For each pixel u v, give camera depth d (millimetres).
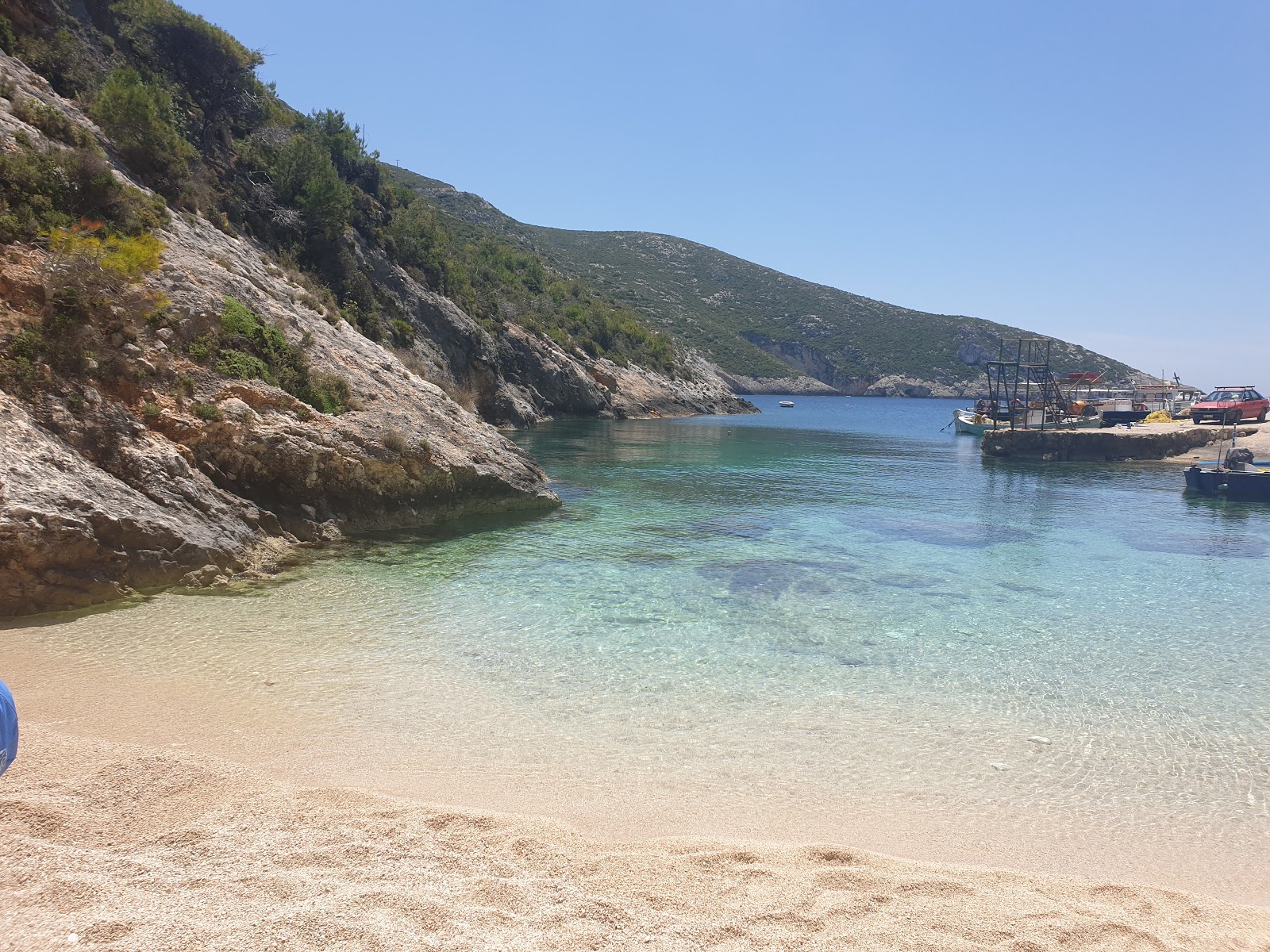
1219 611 14328
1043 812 7227
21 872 4680
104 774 6328
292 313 22281
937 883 5578
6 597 11406
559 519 22016
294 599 13289
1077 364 183875
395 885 4984
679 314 162625
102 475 13414
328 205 42188
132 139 25094
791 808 7113
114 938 4086
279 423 17500
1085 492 30875
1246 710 9797
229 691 9258
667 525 21484
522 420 60250
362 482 19031
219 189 36125
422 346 48719
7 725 4762
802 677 10602
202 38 39531
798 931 4777
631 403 79188
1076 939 4871
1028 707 9789
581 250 178250
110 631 11102
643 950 4426
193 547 13883
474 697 9516
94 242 16016
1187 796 7617
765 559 17672
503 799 6988
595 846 5973
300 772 7277
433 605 13367
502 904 4859
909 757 8305
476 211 152750
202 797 6227
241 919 4387
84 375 14711
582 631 12266
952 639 12430
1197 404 49906
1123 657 11773
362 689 9578
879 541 20188
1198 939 5066
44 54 26344
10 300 14375
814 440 57781
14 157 17047
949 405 155625
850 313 199250
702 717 9172
